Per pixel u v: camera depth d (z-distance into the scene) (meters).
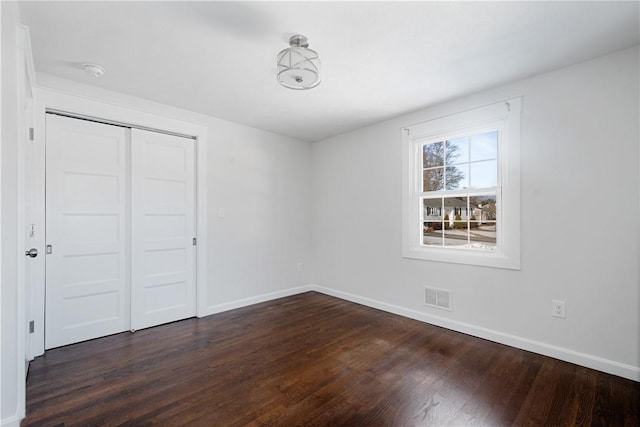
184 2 1.66
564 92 2.37
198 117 3.41
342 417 1.72
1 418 1.48
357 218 4.02
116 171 2.92
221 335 2.90
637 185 2.09
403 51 2.15
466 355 2.48
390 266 3.62
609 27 1.88
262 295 4.04
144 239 3.08
